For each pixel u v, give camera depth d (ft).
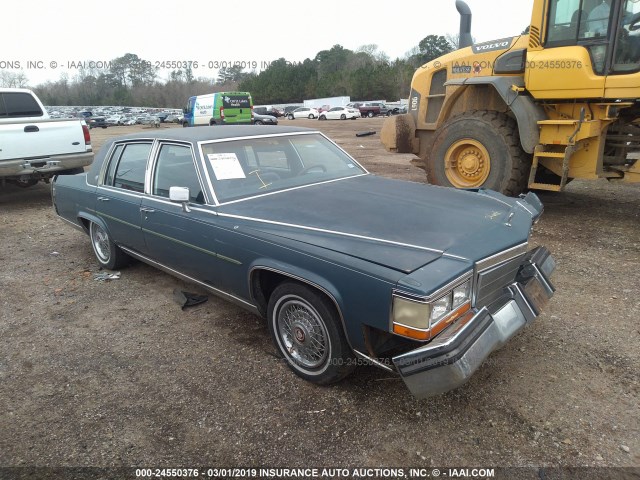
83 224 18.20
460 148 24.53
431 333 8.02
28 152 27.12
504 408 9.52
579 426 8.95
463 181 24.77
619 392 9.86
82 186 17.33
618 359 10.98
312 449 8.68
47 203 30.42
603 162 22.31
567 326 12.52
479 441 8.70
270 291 11.41
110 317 14.06
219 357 11.75
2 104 30.53
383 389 10.26
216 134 13.65
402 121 29.32
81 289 16.20
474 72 25.23
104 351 12.20
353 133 86.17
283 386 10.50
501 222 10.56
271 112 179.93
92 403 10.15
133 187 14.87
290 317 10.71
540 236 20.20
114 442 9.00
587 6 19.36
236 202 11.96
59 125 28.27
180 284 16.39
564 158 20.77
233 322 13.52
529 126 21.29
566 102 21.13
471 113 24.12
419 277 8.11
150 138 14.48
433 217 10.53
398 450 8.57
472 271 8.69
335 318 9.52
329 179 13.97
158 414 9.74
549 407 9.50
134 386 10.70
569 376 10.43
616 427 8.89
